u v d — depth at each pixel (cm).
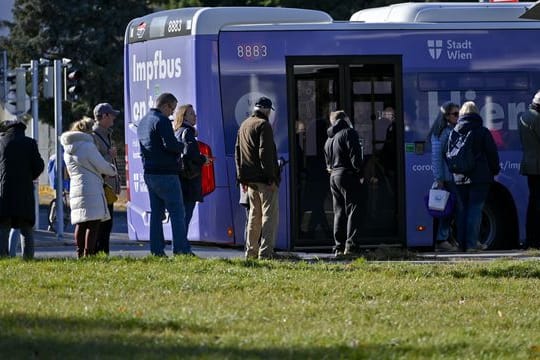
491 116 5334
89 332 2661
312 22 5247
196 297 3341
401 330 2788
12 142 4381
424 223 5231
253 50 5144
